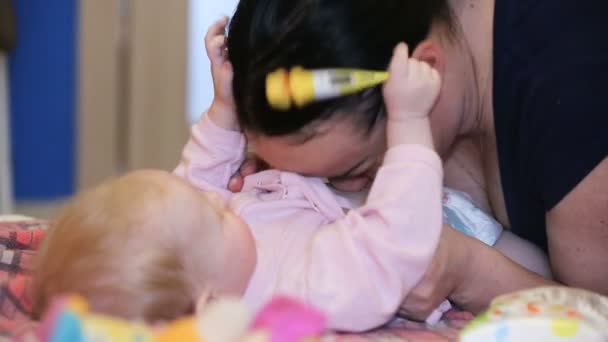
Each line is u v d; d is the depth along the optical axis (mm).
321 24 926
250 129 991
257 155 1163
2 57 3006
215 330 673
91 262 813
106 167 3387
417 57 1000
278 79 915
